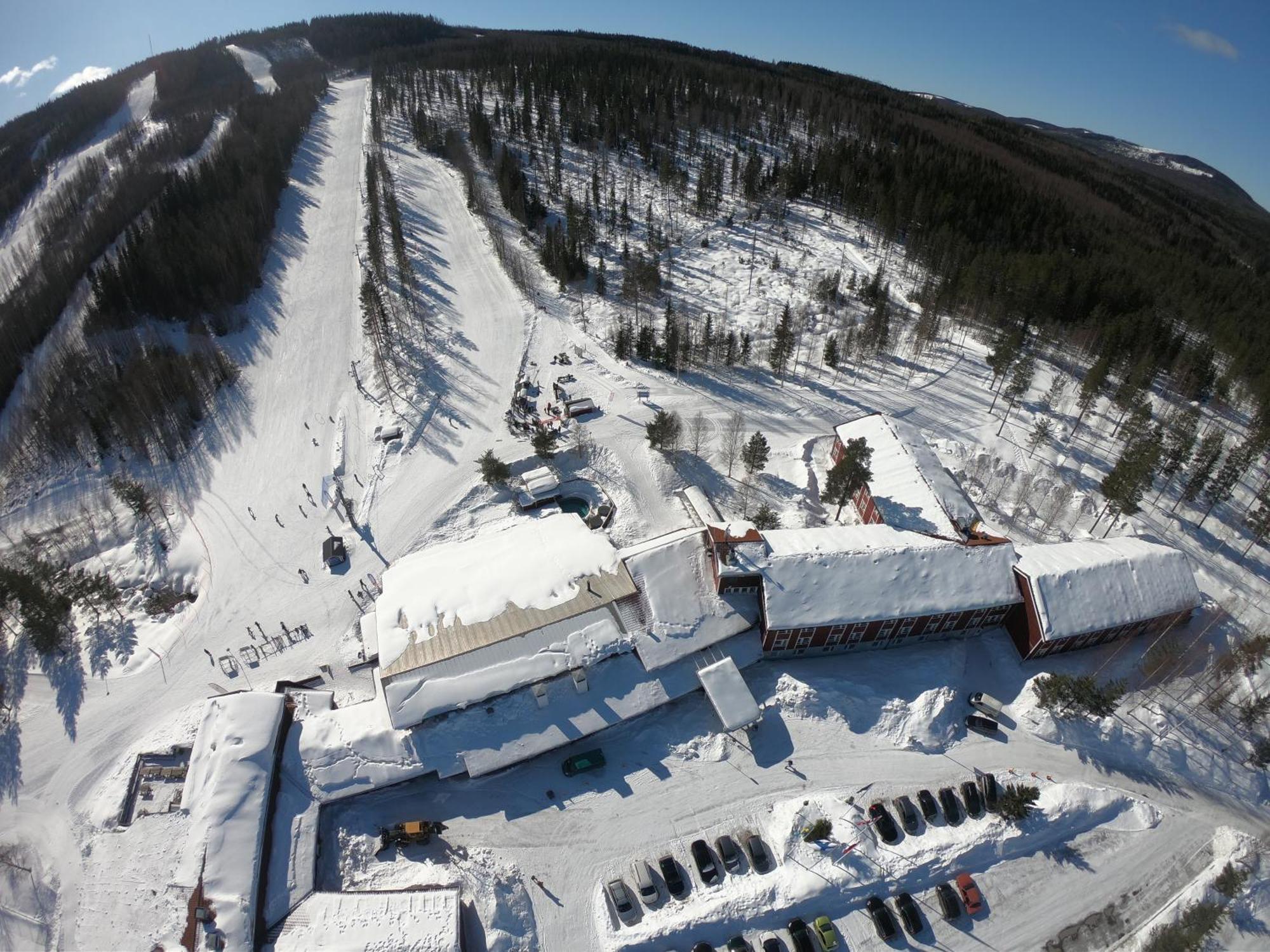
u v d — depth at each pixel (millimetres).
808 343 101500
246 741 48906
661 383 92188
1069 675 54219
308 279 116938
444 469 78438
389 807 49156
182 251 111375
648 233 129125
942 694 53688
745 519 70625
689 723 53469
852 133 186000
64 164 182750
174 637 62406
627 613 57281
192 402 88750
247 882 42938
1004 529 70562
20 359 104438
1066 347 102438
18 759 53812
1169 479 75000
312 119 185250
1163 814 48906
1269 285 139750
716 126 176500
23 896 45656
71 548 74625
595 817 48406
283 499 76812
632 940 42219
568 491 77125
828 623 54969
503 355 97875
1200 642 59906
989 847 46281
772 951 41875
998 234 128375
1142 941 42688
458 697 51875
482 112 174625
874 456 72125
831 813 47719
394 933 41156
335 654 59906
